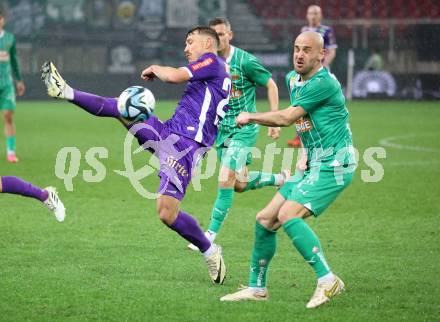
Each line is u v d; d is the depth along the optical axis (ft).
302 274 47.14
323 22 214.48
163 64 211.20
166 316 38.37
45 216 63.87
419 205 70.44
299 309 39.78
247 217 65.41
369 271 47.70
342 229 60.29
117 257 50.62
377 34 212.23
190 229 44.29
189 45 46.14
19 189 45.96
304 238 40.16
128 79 199.00
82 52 207.82
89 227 59.93
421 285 44.57
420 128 139.54
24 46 206.59
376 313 39.17
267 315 38.65
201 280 45.73
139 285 44.01
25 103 200.95
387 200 73.00
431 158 102.63
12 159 96.22
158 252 52.29
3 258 49.85
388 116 163.22
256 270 41.63
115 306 39.86
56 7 211.61
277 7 222.89
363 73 205.87
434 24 207.51
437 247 54.24
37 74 206.28
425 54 208.33
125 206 69.21
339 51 207.51
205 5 213.66
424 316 38.75
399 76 204.64
